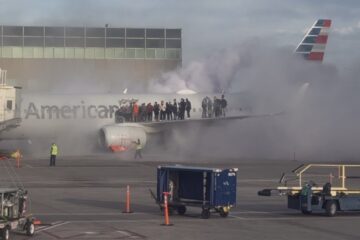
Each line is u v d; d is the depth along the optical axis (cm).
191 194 2350
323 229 2008
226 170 2278
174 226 2048
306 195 2328
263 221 2184
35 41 9569
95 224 2077
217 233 1912
